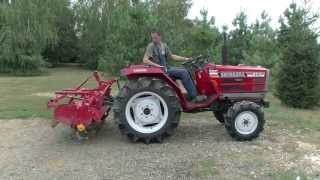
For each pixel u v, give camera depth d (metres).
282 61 12.59
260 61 15.46
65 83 21.39
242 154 7.24
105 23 37.44
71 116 7.77
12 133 8.64
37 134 8.54
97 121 8.09
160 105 8.03
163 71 8.08
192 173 6.37
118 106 7.86
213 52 17.48
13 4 31.58
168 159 6.98
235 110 7.95
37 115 10.16
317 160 7.00
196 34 19.30
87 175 6.35
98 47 37.66
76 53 42.09
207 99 8.41
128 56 21.41
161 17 21.12
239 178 6.20
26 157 7.16
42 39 32.06
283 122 9.67
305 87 12.02
